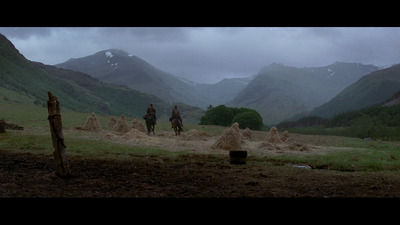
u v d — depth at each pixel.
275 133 23.19
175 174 9.36
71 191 6.85
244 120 64.50
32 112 48.91
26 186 7.09
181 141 20.12
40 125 27.81
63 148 8.30
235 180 8.73
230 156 12.34
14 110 50.31
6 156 11.53
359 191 7.73
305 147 18.95
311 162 13.16
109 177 8.50
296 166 12.22
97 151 13.88
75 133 21.89
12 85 150.75
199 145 18.78
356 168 11.96
